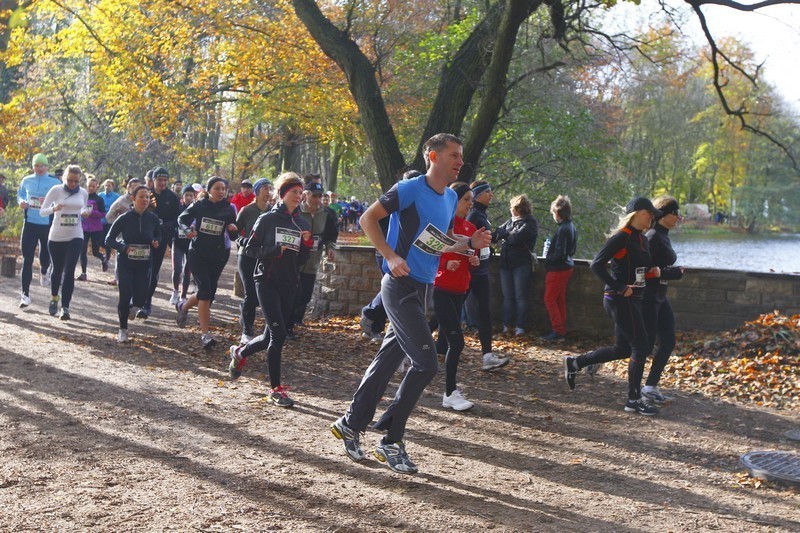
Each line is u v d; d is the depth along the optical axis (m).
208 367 8.71
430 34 17.31
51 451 5.41
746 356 9.31
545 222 19.98
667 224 7.61
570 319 11.59
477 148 12.62
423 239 5.13
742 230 71.38
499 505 4.86
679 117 46.25
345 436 5.42
